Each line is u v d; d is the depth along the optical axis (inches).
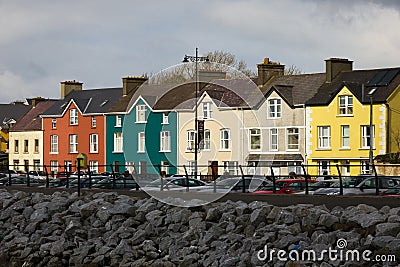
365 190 1015.6
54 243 979.9
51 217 1068.5
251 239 813.2
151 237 925.2
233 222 866.8
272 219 840.9
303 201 946.7
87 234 1001.5
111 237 949.8
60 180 1485.0
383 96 2054.6
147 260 886.4
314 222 799.1
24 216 1114.7
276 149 2185.0
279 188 1161.4
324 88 2190.0
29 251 987.9
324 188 1073.5
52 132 2908.5
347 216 789.9
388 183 1031.6
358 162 2079.2
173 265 853.8
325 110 2134.6
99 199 1085.1
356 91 2101.4
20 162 3063.5
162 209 956.0
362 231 760.3
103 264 917.8
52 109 2945.4
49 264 957.2
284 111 2170.3
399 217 753.0
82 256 944.3
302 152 2161.7
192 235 878.4
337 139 2116.1
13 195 1228.5
